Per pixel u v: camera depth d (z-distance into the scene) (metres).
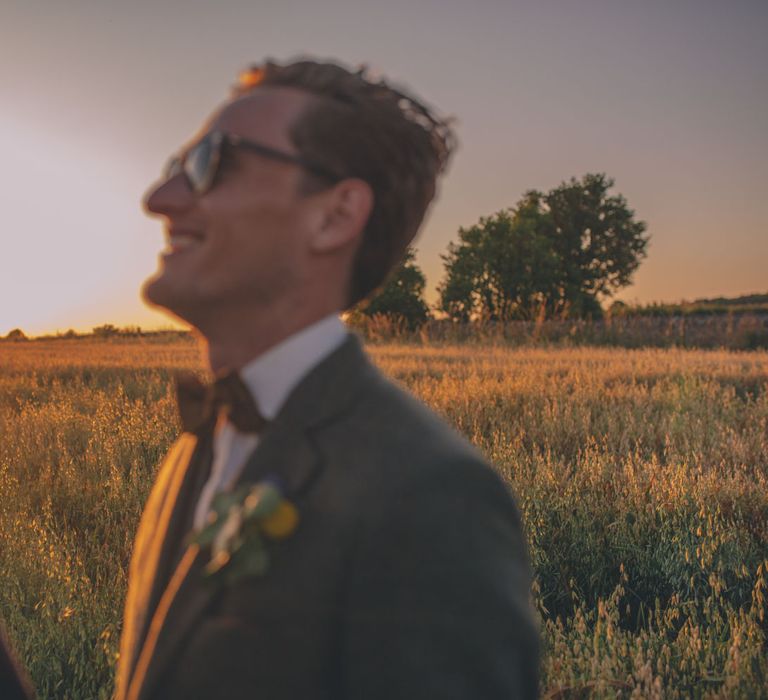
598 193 64.38
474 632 0.77
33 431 7.37
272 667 0.82
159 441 6.81
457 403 8.70
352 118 0.96
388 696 0.76
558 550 4.30
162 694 0.88
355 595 0.81
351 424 0.92
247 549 0.84
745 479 5.14
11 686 1.25
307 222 0.96
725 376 11.53
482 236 46.78
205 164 0.94
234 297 0.96
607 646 3.20
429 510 0.81
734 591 3.89
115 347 25.19
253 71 1.03
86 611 3.45
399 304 30.64
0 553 4.19
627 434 7.15
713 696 2.79
